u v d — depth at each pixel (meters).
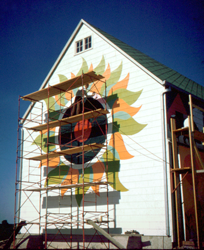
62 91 20.11
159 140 16.17
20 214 21.25
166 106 16.45
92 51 20.30
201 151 18.34
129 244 14.48
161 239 14.88
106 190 17.53
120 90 18.28
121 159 17.36
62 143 20.69
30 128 21.02
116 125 17.98
